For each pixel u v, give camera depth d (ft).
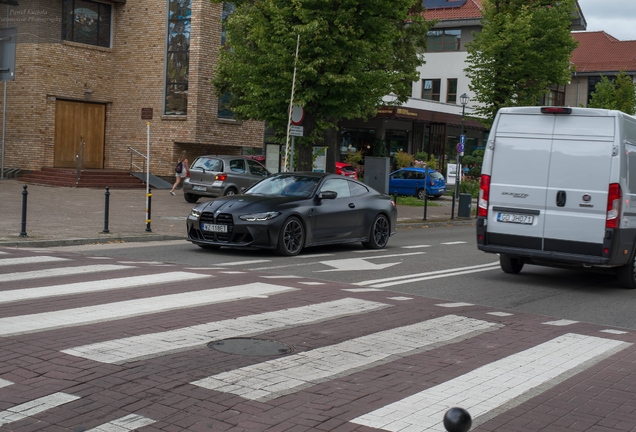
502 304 33.01
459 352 22.72
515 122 39.01
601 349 24.08
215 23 105.09
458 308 30.22
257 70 68.13
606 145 36.50
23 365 18.86
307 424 15.61
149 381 17.97
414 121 172.76
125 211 68.64
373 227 51.49
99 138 109.09
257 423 15.56
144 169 107.45
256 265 40.40
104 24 108.06
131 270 34.65
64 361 19.31
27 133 100.78
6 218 56.59
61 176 96.27
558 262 38.47
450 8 192.13
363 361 21.01
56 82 102.12
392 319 27.02
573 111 37.45
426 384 19.08
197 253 44.62
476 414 16.87
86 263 36.32
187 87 104.58
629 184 37.40
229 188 82.79
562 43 101.09
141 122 107.65
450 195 143.84
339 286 34.12
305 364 20.33
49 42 101.04
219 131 107.65
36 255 38.32
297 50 63.87
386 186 85.92
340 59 64.90
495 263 47.65
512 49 100.42
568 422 16.67
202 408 16.31
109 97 109.19
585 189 36.86
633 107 186.19
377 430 15.42
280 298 29.63
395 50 109.50
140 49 107.34
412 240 61.05
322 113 69.56
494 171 39.32
